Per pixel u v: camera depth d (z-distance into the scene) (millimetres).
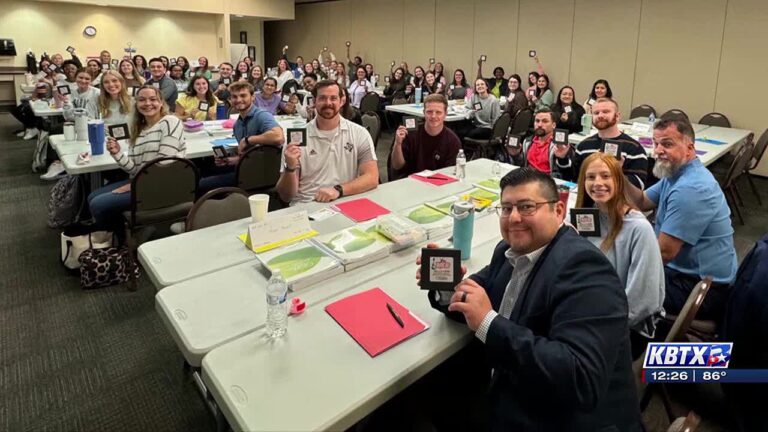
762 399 1570
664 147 2219
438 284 1292
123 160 3082
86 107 4852
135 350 2389
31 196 4676
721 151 4184
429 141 3326
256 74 8469
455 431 1411
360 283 1597
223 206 2232
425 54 10297
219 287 1540
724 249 2109
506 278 1358
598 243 1788
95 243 3137
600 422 1116
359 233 1908
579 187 1881
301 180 2744
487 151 6012
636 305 1688
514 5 8508
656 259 1682
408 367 1174
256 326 1338
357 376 1141
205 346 1247
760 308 1538
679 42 6645
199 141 3982
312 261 1661
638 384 1662
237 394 1074
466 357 1661
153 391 2113
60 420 1941
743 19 6020
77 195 3803
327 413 1024
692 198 2070
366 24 11555
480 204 2295
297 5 13508
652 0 6809
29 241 3645
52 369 2236
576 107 6203
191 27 12102
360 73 9398
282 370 1156
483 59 8719
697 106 6617
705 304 2061
